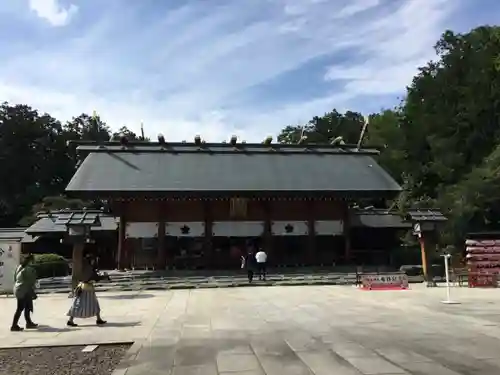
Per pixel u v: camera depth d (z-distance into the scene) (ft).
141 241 100.37
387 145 196.03
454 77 181.16
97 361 27.17
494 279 69.05
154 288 75.00
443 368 23.68
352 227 114.32
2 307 53.62
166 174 102.22
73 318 41.91
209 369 24.47
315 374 22.97
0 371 25.18
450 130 174.91
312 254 102.12
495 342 29.89
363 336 32.45
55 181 241.96
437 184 173.06
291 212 103.91
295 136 275.59
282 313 44.60
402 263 101.76
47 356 28.63
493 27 185.26
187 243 102.83
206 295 63.52
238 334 34.14
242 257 96.22
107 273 90.12
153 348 29.89
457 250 112.57
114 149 113.39
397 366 24.21
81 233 68.03
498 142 158.51
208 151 116.37
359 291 65.00
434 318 39.86
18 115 232.32
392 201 165.17
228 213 102.32
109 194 93.97
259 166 109.40
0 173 223.10
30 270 38.47
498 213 132.98
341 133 265.95
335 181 102.99
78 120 271.28
